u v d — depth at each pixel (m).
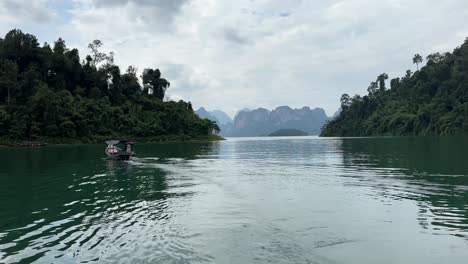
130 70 176.62
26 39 133.38
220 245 12.91
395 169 32.44
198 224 15.60
